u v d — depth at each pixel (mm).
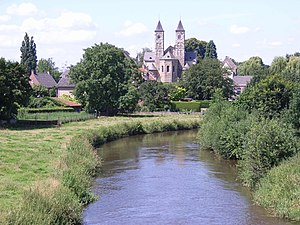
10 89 73812
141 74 126188
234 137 49312
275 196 30922
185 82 137625
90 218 29328
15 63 76000
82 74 99438
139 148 62406
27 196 25297
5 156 41562
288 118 44344
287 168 32719
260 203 32031
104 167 47469
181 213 30672
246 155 37312
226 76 138250
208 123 63969
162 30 193750
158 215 30219
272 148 35375
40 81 146750
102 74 98938
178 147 63594
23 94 75500
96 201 33531
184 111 116125
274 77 52312
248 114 53312
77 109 106688
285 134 36219
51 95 138500
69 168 36750
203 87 134000
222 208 31750
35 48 162000
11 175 33938
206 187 38156
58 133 63125
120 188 37781
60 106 104062
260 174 35625
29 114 86688
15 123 75062
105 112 101250
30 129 69062
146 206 32344
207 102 122562
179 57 195625
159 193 36156
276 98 50219
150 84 116125
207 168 47000
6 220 21078
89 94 98000
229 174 43625
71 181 31984
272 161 35344
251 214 30125
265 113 49562
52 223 23438
